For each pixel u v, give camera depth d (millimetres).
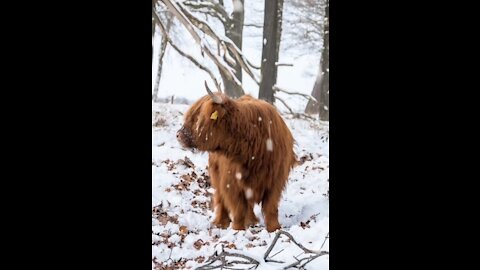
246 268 5422
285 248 6305
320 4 24156
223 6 22953
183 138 7340
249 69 11305
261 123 7406
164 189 9125
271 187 7504
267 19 19250
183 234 7211
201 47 10164
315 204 8711
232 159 7379
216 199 7840
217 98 7238
